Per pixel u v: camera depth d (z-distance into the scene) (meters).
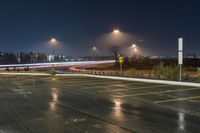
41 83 25.25
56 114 10.60
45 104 13.03
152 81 24.30
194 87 19.45
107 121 9.32
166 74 26.38
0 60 112.62
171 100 13.66
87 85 22.23
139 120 9.41
